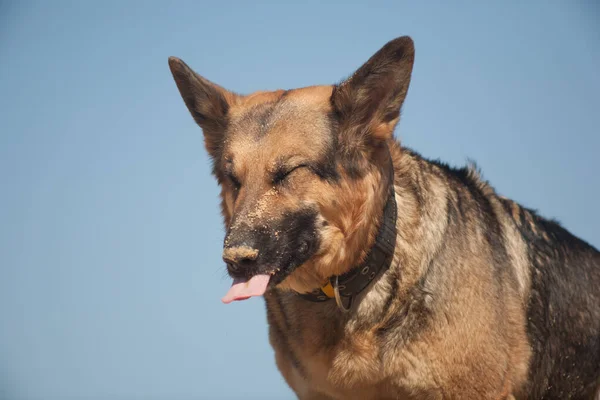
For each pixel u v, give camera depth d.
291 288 8.91
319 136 8.29
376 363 8.59
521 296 9.62
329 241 8.34
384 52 8.31
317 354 8.90
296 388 9.52
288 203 8.12
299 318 8.99
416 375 8.54
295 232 8.13
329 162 8.28
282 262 8.05
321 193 8.23
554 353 10.18
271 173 8.16
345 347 8.68
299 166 8.16
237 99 9.35
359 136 8.46
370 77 8.37
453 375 8.60
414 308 8.53
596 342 10.71
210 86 9.27
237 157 8.38
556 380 10.30
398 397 8.80
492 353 8.80
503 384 8.98
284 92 9.04
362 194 8.49
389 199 8.72
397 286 8.59
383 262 8.60
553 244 10.60
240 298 7.78
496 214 10.00
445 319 8.54
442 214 9.01
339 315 8.73
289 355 9.24
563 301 10.33
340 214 8.37
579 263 10.82
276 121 8.39
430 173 9.48
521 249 10.02
